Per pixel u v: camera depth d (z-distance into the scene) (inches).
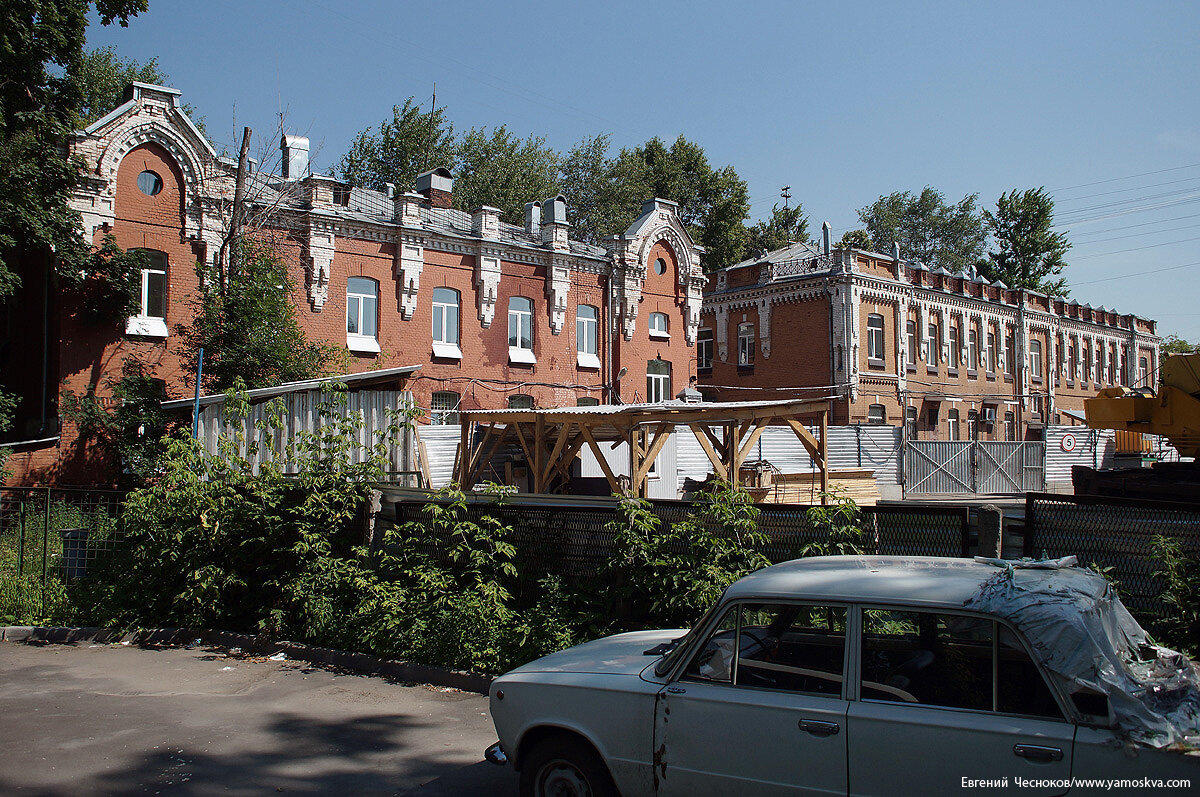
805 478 775.7
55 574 437.4
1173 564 273.3
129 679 332.2
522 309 1096.8
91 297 739.4
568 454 616.7
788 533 316.8
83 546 442.3
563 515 353.1
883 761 149.6
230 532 404.8
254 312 751.7
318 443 426.0
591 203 1966.0
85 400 725.3
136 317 776.9
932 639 156.7
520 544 362.0
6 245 650.2
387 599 354.9
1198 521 276.8
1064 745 136.9
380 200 1072.2
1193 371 749.9
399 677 332.8
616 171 1961.1
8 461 690.8
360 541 406.9
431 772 230.8
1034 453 1233.4
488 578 352.8
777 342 1477.6
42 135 699.4
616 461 830.5
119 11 744.3
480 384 1036.5
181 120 795.4
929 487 1139.9
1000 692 146.4
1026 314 1835.6
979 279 1711.4
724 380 1560.0
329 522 396.8
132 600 416.5
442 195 1138.0
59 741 255.8
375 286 964.6
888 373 1453.0
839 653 164.2
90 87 1333.7
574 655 209.3
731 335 1557.6
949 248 2802.7
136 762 237.9
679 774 169.3
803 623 169.5
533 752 191.5
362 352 941.2
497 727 200.4
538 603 336.2
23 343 832.9
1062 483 1320.1
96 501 452.4
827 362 1403.8
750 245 2389.3
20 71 682.8
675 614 309.3
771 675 167.3
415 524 367.9
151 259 793.6
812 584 170.9
